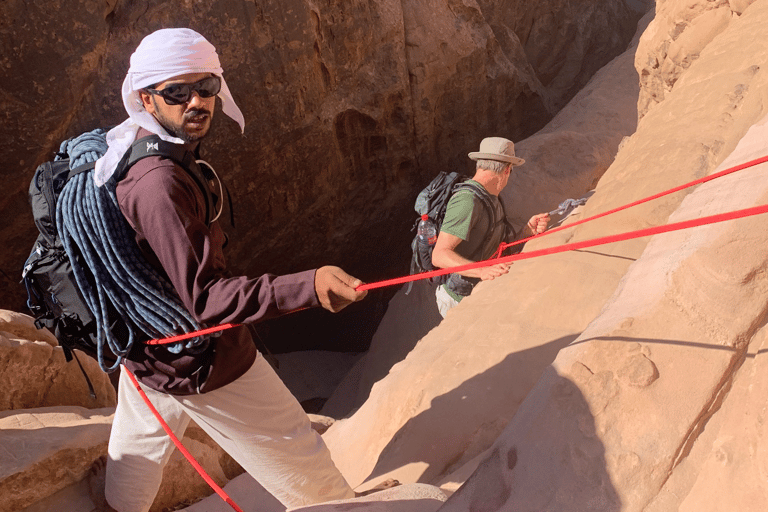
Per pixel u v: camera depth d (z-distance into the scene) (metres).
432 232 4.60
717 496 1.36
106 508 2.36
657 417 1.58
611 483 1.53
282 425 2.18
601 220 3.66
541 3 9.31
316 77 6.29
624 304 1.91
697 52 4.35
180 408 2.19
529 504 1.61
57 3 4.69
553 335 3.15
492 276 3.70
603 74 8.73
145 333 1.94
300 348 8.69
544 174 6.90
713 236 1.78
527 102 9.01
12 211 5.08
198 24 5.38
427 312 6.39
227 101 2.06
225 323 1.67
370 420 3.52
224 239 2.04
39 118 4.84
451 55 7.46
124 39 5.11
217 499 3.00
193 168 1.81
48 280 1.92
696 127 3.52
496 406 2.94
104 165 1.80
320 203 6.99
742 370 1.56
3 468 2.25
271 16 5.68
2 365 2.74
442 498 2.16
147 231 1.70
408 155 7.52
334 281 1.58
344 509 2.06
